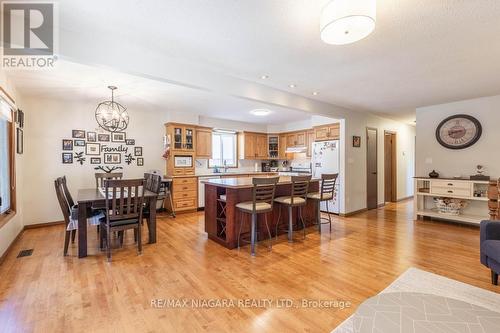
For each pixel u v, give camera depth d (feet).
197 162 21.66
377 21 6.70
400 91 13.25
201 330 5.75
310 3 5.99
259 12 6.36
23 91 13.21
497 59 9.18
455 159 15.43
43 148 14.92
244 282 7.97
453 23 6.82
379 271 8.70
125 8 6.20
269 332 5.68
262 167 26.25
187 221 16.20
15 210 12.00
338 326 5.85
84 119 16.21
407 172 24.95
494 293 7.19
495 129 13.98
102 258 9.93
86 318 6.15
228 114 20.22
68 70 10.18
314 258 9.89
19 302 6.82
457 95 13.96
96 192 12.50
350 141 17.67
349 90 13.06
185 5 6.09
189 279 8.18
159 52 8.67
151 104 16.63
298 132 23.63
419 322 4.14
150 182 13.34
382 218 16.84
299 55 8.89
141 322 6.01
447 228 14.23
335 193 17.76
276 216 13.00
